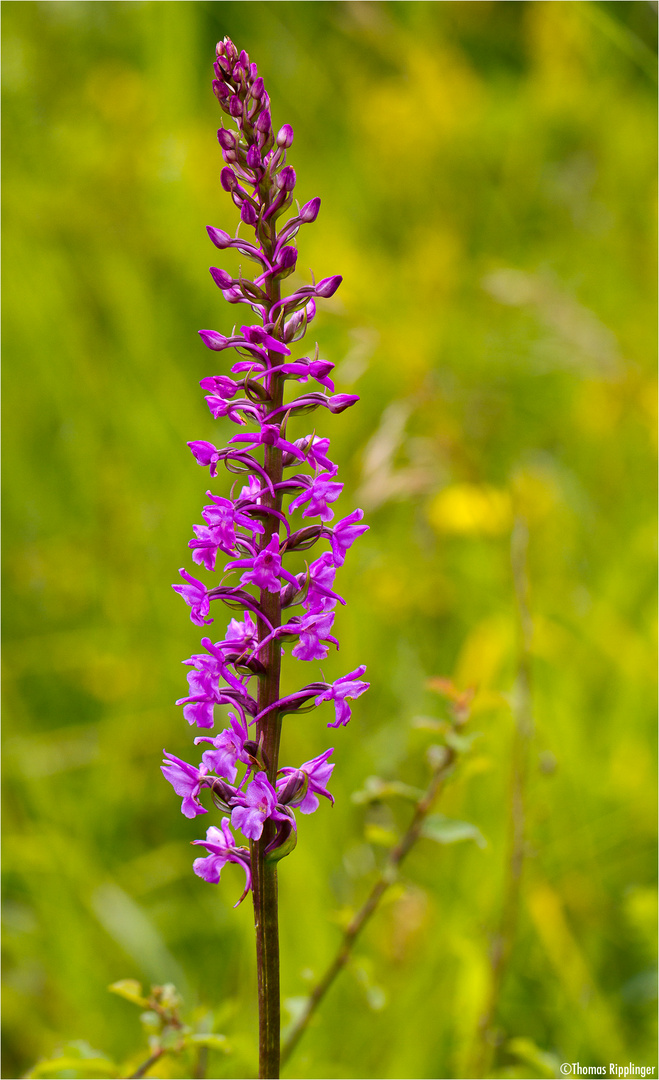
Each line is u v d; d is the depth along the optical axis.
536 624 4.83
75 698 5.45
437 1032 3.64
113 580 5.74
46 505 6.27
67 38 9.03
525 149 9.24
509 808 4.22
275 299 1.96
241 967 3.88
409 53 9.20
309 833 4.25
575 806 4.46
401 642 5.60
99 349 6.91
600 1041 3.57
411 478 4.95
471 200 8.95
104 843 4.68
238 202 1.94
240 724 1.89
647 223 8.38
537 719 4.57
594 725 5.08
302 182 8.51
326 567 1.96
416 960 3.88
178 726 5.08
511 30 11.25
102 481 6.23
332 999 3.71
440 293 7.46
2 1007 3.84
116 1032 3.74
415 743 4.94
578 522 6.29
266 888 1.91
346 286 7.00
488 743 4.56
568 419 7.11
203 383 1.95
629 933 4.15
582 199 9.06
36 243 7.28
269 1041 1.91
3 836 4.45
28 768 4.71
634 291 7.96
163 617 5.54
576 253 8.37
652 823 4.48
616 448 6.54
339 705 1.93
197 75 9.33
